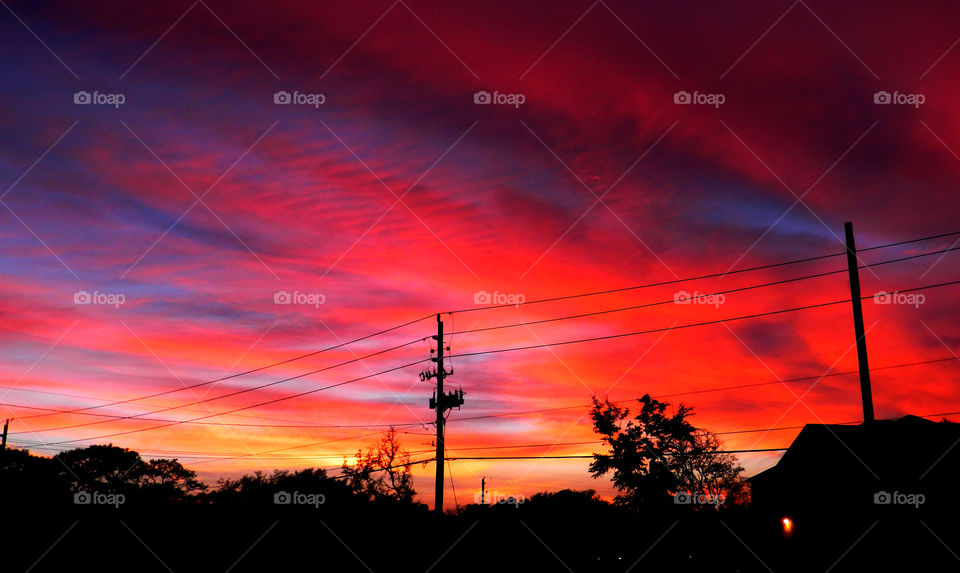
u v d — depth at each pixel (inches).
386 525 1930.4
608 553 2167.8
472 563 1905.8
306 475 2218.3
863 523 1337.4
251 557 1738.4
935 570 1213.7
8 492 1784.0
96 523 1752.0
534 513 2223.2
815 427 1486.2
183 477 2844.5
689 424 2319.1
